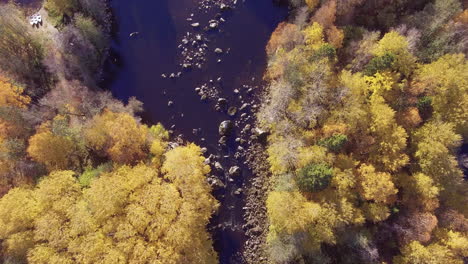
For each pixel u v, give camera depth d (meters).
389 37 42.09
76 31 49.84
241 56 54.31
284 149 42.47
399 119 41.06
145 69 54.69
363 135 40.25
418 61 44.03
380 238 41.50
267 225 47.69
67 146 43.03
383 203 39.88
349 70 43.75
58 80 50.97
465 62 42.09
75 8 53.66
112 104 49.12
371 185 38.03
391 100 41.91
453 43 42.69
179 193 42.09
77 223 38.03
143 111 52.62
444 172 38.62
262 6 56.50
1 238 37.69
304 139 43.16
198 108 52.22
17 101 43.94
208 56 54.25
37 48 51.22
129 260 37.75
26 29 49.81
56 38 50.81
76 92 48.78
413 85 41.47
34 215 38.53
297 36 47.00
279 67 48.56
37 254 37.00
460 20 43.69
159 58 54.91
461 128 41.16
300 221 38.12
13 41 48.31
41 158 41.47
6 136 41.59
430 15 44.03
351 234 40.28
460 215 38.72
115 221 38.91
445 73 40.34
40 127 43.00
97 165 44.69
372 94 41.34
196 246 40.28
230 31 55.31
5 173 40.66
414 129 41.06
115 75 54.62
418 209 39.53
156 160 44.06
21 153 41.50
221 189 48.78
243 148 50.19
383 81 41.06
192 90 53.00
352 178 38.59
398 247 40.97
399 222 40.50
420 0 46.31
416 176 39.12
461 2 44.97
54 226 38.00
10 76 47.50
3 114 41.19
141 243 38.12
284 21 55.53
